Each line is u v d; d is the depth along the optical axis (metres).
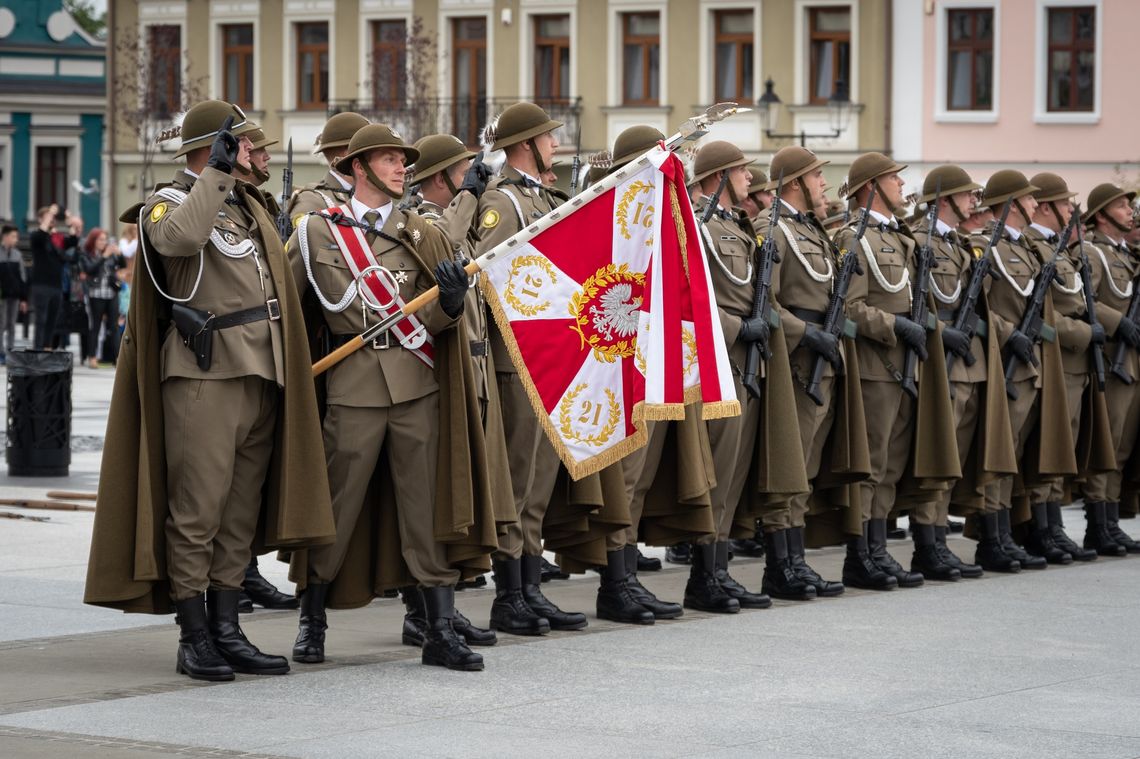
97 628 11.38
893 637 11.49
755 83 47.38
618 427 11.00
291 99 52.47
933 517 14.46
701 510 12.39
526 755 8.32
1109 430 16.05
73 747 8.28
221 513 9.91
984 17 45.72
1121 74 44.69
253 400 9.89
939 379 14.09
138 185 55.06
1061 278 15.72
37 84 65.62
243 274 9.87
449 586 10.37
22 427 19.59
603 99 49.00
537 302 10.93
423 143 12.56
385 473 10.52
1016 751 8.55
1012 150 45.66
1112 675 10.34
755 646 11.11
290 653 10.73
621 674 10.17
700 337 10.99
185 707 9.13
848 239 13.95
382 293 10.30
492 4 49.97
